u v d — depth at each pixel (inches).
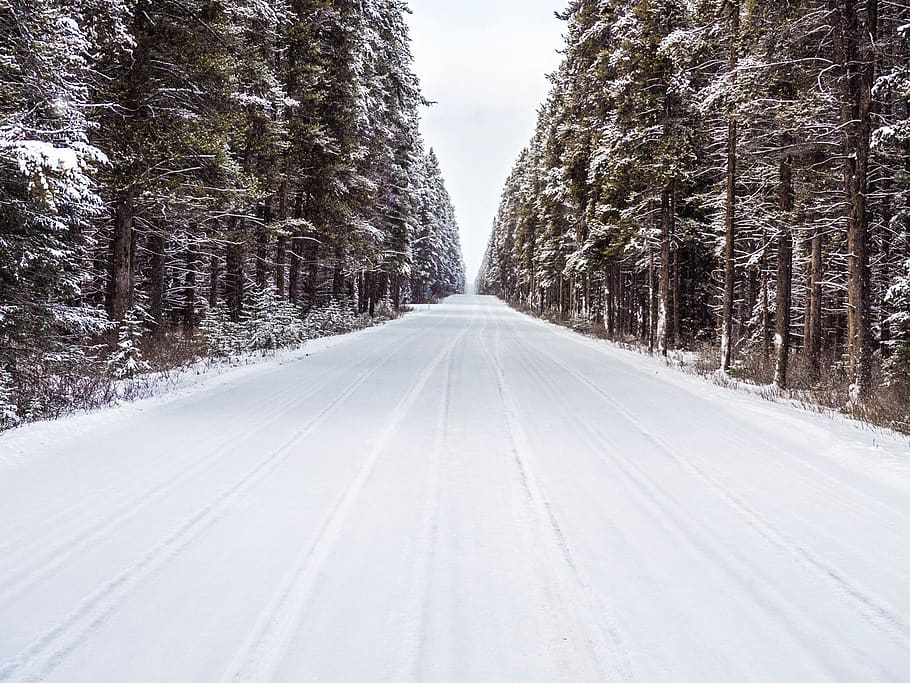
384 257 1327.5
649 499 219.9
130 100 479.2
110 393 384.5
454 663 117.6
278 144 722.8
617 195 954.1
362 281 1664.6
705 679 114.6
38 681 108.8
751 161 678.5
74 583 146.6
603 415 375.6
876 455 275.9
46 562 157.4
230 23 552.7
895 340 485.7
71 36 347.3
